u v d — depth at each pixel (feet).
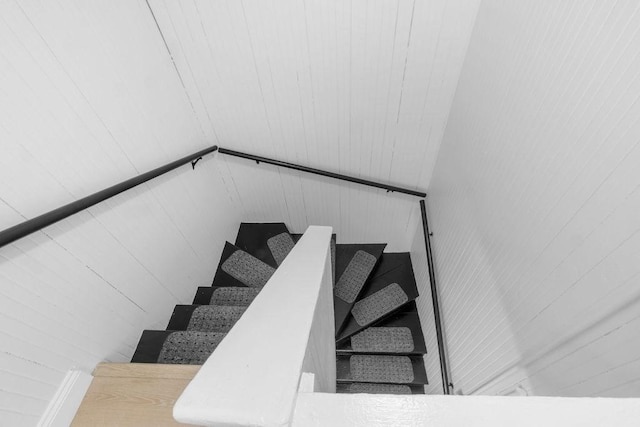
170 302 5.98
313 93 6.37
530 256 3.33
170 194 5.86
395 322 7.98
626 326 2.21
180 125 6.20
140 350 4.93
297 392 1.12
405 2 4.97
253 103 6.69
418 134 6.67
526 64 3.39
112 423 3.52
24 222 2.92
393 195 8.17
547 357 3.08
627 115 2.14
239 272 7.91
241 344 1.34
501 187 3.97
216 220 7.91
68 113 3.65
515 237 3.63
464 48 5.23
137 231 4.92
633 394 2.19
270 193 8.70
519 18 3.52
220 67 6.16
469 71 5.07
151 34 5.36
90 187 3.98
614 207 2.26
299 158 7.61
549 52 2.98
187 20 5.54
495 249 4.14
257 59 6.00
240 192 8.65
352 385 7.13
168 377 3.90
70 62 3.69
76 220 3.73
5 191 2.94
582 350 2.63
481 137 4.57
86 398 3.70
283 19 5.45
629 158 2.13
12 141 3.02
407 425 1.00
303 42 5.68
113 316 4.42
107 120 4.27
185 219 6.43
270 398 1.05
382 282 8.56
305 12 5.33
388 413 1.03
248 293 6.81
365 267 8.62
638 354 2.13
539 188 3.16
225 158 7.87
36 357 3.24
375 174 7.68
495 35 4.15
